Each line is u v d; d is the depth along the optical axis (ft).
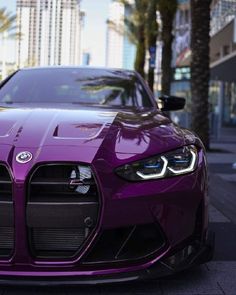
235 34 67.82
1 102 16.25
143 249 11.00
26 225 10.59
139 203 10.82
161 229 11.02
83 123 12.56
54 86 17.61
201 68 46.96
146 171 11.16
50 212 10.59
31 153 10.95
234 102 115.24
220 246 15.94
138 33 106.32
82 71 18.76
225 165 35.91
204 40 46.80
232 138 73.31
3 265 10.69
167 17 68.08
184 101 17.78
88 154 10.98
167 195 11.07
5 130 12.03
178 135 12.56
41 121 12.58
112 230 10.77
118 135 11.93
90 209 10.69
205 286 12.34
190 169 11.69
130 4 103.14
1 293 11.59
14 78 18.21
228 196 23.97
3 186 10.78
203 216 11.74
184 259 11.30
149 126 12.93
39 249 10.80
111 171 10.85
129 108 15.71
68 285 10.63
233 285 12.48
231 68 90.99
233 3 79.66
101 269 10.73
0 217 10.62
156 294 11.74
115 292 11.73
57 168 10.89
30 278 10.64
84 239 10.77
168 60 68.90
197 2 46.57
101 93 17.51
